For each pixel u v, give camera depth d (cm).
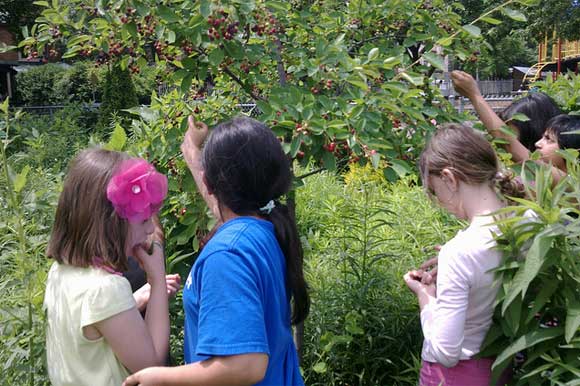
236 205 171
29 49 316
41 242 270
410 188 618
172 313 309
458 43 336
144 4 269
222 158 168
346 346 330
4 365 243
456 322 194
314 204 624
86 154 182
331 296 342
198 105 344
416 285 228
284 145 253
